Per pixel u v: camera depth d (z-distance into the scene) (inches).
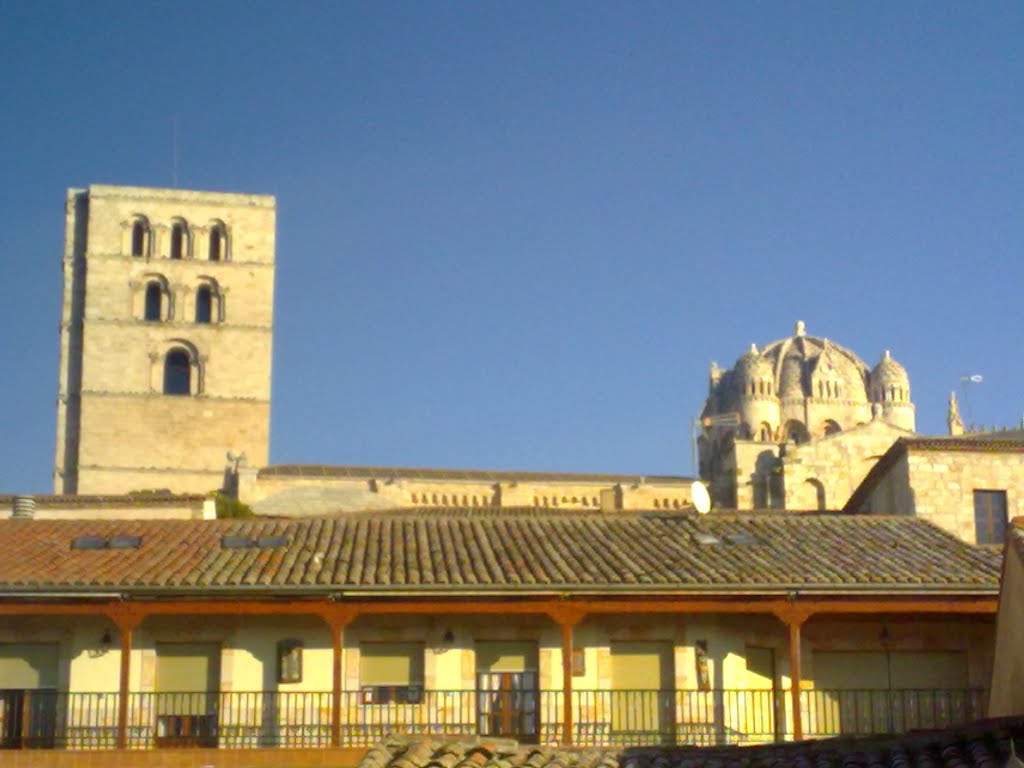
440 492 4055.1
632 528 1680.6
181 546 1581.0
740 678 1514.5
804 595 1435.8
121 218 4761.3
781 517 1754.4
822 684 1521.9
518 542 1599.4
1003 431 3294.8
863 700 1519.4
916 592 1439.5
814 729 1498.5
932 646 1533.0
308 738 1451.8
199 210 4817.9
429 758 922.7
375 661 1488.7
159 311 4753.9
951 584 1438.2
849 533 1659.7
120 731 1374.3
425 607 1421.0
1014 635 1050.7
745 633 1526.8
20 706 1460.4
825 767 937.5
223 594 1409.9
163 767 1338.6
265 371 4756.4
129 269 4731.8
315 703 1473.9
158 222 4778.5
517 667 1497.3
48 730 1448.1
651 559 1513.3
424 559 1510.8
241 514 3491.6
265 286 4815.5
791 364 6299.2
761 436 6058.1
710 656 1503.4
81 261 4753.9
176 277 4758.9
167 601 1406.3
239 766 1349.7
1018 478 2028.8
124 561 1497.3
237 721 1457.9
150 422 4645.7
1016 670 1046.4
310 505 3983.8
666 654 1509.6
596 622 1502.2
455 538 1622.8
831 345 6466.5
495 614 1491.1
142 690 1464.1
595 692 1464.1
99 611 1401.3
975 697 1497.3
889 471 2113.7
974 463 2027.6
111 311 4697.3
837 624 1533.0
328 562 1507.1
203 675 1485.0
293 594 1413.6
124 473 4601.4
